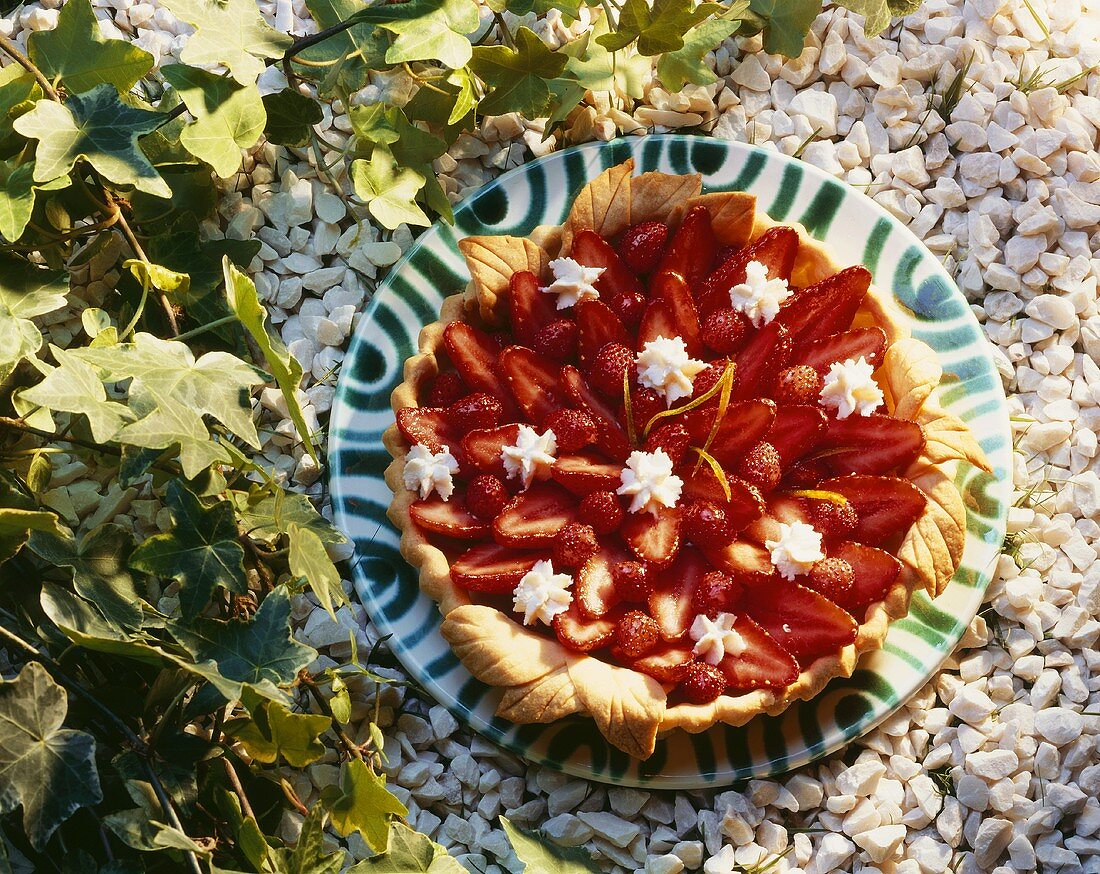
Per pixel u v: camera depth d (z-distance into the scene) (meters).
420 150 0.94
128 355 0.81
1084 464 0.95
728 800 0.88
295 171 1.00
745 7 0.96
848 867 0.88
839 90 1.02
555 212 0.98
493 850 0.88
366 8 0.89
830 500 0.86
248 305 0.81
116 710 0.84
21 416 0.84
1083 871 0.88
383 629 0.90
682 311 0.89
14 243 0.86
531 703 0.83
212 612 0.90
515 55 0.92
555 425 0.88
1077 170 1.00
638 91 1.00
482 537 0.88
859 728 0.88
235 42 0.89
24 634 0.84
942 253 0.99
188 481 0.85
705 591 0.85
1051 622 0.92
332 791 0.83
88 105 0.84
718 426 0.86
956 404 0.94
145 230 0.95
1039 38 1.03
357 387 0.94
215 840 0.80
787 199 0.98
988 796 0.88
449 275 0.96
